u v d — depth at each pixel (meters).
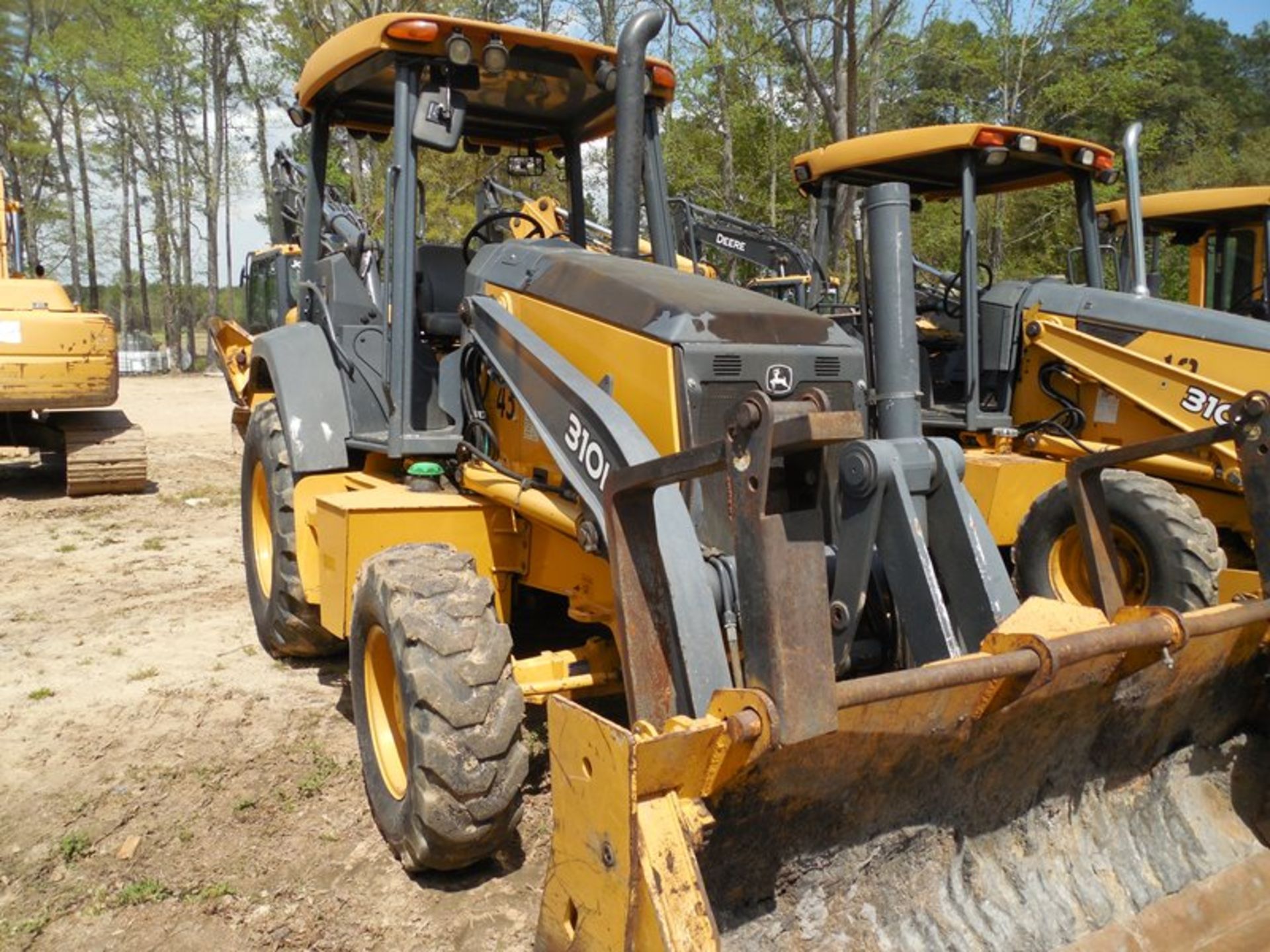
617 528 2.70
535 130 5.49
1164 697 3.12
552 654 3.73
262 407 5.76
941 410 6.87
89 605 6.78
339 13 20.69
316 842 3.78
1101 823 3.11
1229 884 3.07
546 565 3.99
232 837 3.82
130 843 3.76
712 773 2.28
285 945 3.20
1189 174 30.34
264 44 28.36
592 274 3.72
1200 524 5.09
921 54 20.28
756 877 2.52
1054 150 6.62
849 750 2.50
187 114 34.81
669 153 20.91
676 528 2.86
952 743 2.71
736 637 2.98
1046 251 21.64
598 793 2.32
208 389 26.31
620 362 3.46
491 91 4.93
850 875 2.67
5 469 12.73
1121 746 3.13
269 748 4.55
